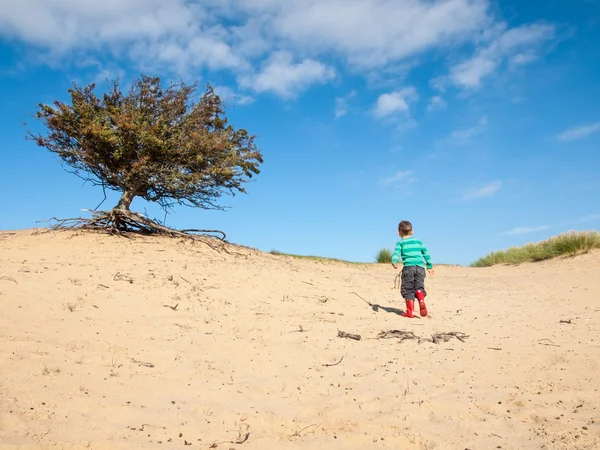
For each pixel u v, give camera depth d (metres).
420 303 8.63
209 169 13.23
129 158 12.97
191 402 4.39
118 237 12.06
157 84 13.55
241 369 5.39
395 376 5.32
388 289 12.05
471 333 7.33
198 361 5.49
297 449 3.61
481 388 4.91
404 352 6.27
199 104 14.05
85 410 3.95
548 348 6.24
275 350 6.16
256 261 12.64
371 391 4.87
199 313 7.54
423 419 4.19
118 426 3.75
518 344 6.54
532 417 4.13
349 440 3.78
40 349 5.17
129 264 9.83
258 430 3.94
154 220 13.40
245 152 14.52
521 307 9.36
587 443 3.56
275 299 9.09
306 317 8.04
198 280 9.52
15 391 4.09
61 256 9.84
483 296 11.10
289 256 16.67
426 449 3.65
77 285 7.95
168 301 7.94
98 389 4.41
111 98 13.35
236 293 9.10
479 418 4.17
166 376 4.95
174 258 10.95
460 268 18.88
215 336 6.51
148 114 13.35
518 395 4.67
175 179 13.04
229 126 14.72
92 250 10.56
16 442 3.25
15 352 4.98
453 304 10.08
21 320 6.03
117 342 5.79
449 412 4.32
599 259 14.69
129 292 8.05
